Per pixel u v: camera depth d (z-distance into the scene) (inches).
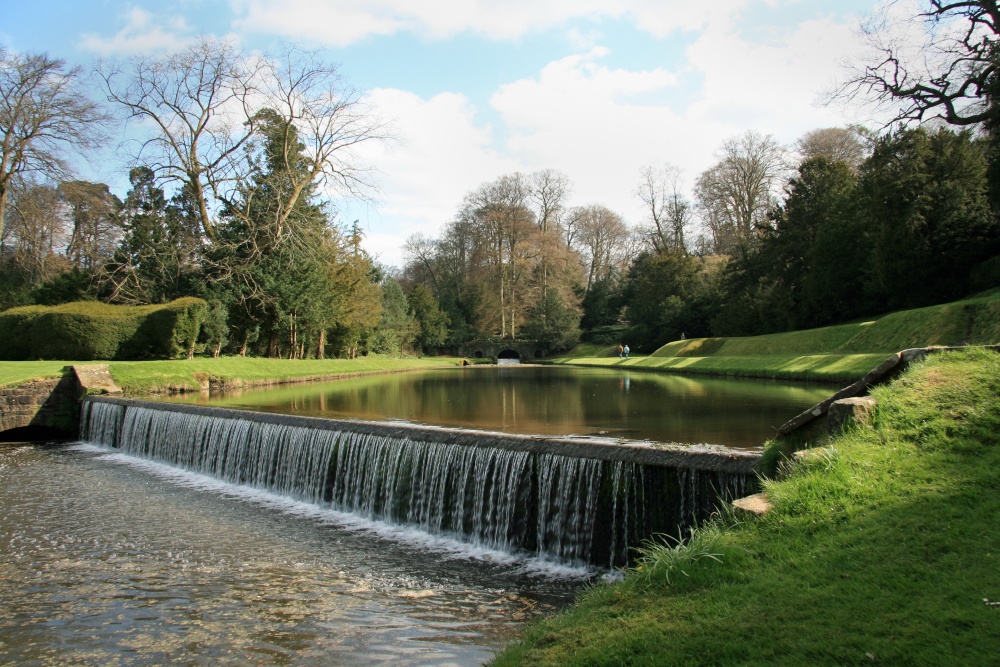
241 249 1259.8
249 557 321.4
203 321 1091.9
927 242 1099.9
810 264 1419.8
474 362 2373.3
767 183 1814.7
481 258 2466.8
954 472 198.8
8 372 761.0
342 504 420.2
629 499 301.0
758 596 154.4
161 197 1323.8
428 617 244.4
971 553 154.4
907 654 120.7
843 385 762.2
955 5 842.2
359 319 1633.9
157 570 303.3
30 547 337.7
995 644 119.2
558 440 329.7
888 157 1149.7
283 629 235.6
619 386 877.8
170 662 213.2
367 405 652.1
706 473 278.5
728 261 1897.1
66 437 735.7
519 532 335.3
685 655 134.1
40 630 239.6
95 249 1472.7
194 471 542.0
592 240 2743.6
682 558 180.9
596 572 298.7
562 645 151.6
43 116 1096.2
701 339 1667.1
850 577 155.4
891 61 915.4
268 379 1046.4
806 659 124.8
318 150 1295.5
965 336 754.8
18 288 1494.8
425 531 372.5
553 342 2453.2
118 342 992.2
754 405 568.4
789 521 192.2
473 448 355.9
